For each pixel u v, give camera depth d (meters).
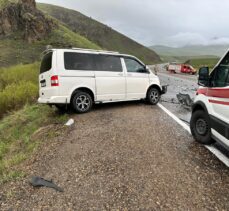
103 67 7.91
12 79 14.93
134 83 8.62
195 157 4.21
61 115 7.71
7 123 8.42
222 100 4.01
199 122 4.89
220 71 4.27
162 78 26.33
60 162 4.21
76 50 7.42
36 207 3.01
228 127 3.72
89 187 3.36
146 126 6.11
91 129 5.99
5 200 3.24
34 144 5.39
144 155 4.32
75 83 7.29
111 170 3.80
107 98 8.05
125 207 2.89
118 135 5.44
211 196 3.05
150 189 3.23
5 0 60.22
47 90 7.27
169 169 3.77
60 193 3.26
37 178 3.67
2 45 45.53
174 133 5.55
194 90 14.12
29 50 46.19
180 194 3.10
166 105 9.25
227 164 3.94
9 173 4.01
